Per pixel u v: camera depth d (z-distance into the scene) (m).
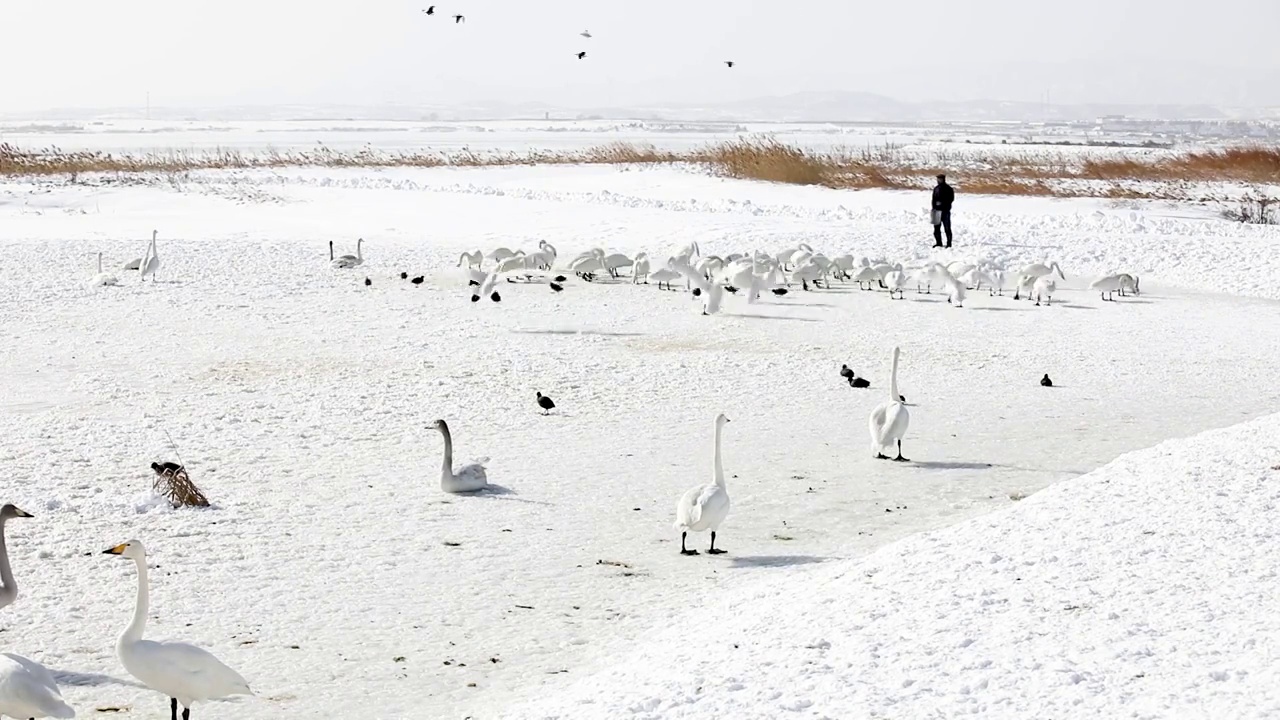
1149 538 10.74
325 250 36.53
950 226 37.75
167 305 27.59
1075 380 21.86
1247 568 9.79
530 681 9.45
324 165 69.50
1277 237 39.34
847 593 10.21
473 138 156.88
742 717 7.79
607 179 59.31
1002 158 82.38
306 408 18.84
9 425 17.45
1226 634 8.42
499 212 45.81
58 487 14.54
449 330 25.62
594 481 15.35
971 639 8.76
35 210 45.03
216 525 13.38
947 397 20.41
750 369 22.27
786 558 12.42
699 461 16.33
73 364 21.64
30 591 11.30
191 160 73.81
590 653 10.02
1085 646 8.43
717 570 12.09
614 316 27.78
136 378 20.67
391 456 16.38
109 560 12.20
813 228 40.53
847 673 8.36
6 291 28.44
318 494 14.60
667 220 42.91
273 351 23.11
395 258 35.47
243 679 8.62
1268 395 20.73
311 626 10.63
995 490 15.00
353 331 25.27
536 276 33.53
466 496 14.68
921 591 9.96
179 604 11.09
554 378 21.27
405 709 8.98
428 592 11.50
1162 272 35.09
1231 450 13.63
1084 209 48.19
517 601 11.27
